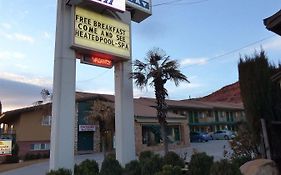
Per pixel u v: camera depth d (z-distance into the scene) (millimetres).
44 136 33219
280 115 10305
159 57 12750
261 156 10062
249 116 10461
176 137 34562
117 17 12836
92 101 32375
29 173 17875
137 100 41812
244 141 11430
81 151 31297
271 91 10383
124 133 12078
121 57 12445
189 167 8984
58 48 11102
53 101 10883
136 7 13516
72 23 11266
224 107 54812
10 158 27750
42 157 30484
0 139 27828
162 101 12695
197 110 50094
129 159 11914
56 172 9383
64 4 11492
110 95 35375
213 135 44438
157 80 12523
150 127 30594
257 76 10445
